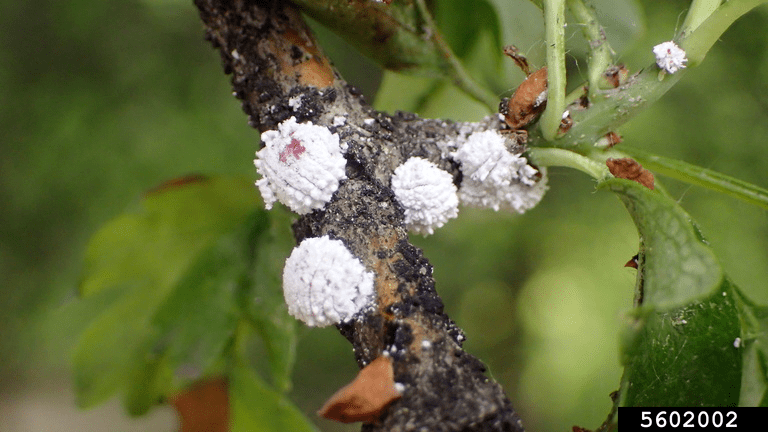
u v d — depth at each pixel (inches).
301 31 3.5
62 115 12.4
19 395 18.7
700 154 10.7
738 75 10.2
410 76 3.7
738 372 3.3
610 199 12.2
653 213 3.3
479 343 14.8
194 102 12.8
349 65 11.1
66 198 12.5
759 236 9.5
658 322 3.3
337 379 15.8
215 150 12.5
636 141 10.9
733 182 3.5
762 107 10.3
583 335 12.9
